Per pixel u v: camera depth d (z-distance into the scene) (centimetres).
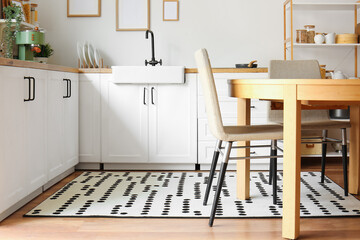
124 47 404
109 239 197
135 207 246
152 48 376
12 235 202
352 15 404
